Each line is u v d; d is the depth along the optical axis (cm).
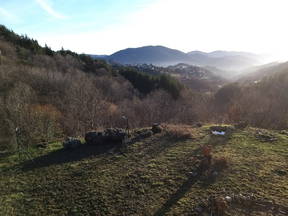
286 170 732
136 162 888
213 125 1374
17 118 1397
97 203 632
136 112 3291
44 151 1077
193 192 640
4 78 2608
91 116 2275
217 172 744
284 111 2459
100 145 1103
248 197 584
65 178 793
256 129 1248
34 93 2575
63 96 2903
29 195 698
